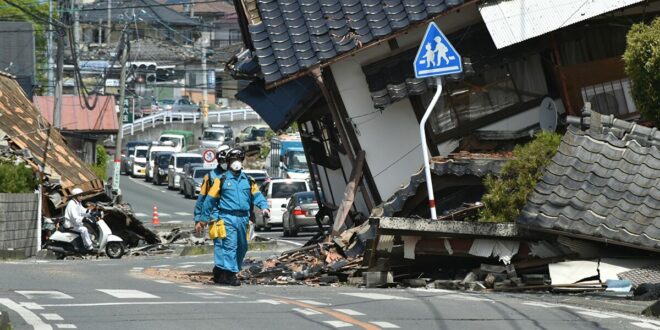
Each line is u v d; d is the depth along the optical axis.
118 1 178.88
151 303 26.36
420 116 47.00
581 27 46.03
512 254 33.47
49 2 126.81
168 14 196.12
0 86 77.88
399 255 35.50
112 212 70.00
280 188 98.44
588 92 45.28
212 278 37.34
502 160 39.78
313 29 46.72
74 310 24.78
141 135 195.00
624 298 30.23
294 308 26.02
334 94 47.03
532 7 44.53
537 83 46.94
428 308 26.47
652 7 45.75
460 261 35.81
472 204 38.00
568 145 34.84
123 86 109.81
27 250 62.62
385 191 47.25
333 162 57.22
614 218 32.19
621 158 34.19
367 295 29.88
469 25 46.69
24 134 73.12
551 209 32.72
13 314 23.92
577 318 25.23
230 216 34.47
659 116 35.53
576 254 32.97
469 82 47.09
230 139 178.88
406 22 45.25
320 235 54.91
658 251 31.53
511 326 23.66
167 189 147.12
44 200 68.06
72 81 169.00
